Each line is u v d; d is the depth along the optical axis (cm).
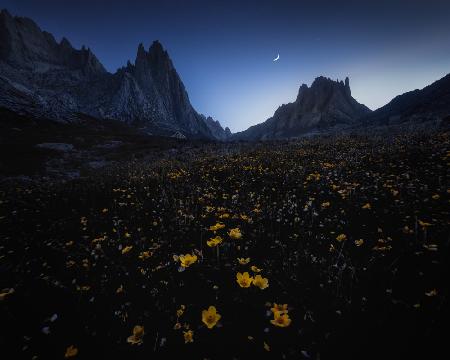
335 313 358
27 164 3709
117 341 343
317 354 296
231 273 461
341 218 656
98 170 3017
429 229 525
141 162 3108
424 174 927
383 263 447
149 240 637
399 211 639
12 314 393
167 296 418
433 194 718
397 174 1009
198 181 1258
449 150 1180
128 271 505
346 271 440
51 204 1150
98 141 6406
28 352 330
